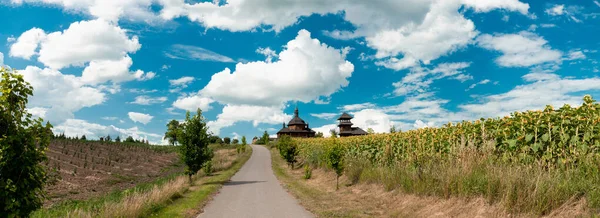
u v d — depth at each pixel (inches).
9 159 203.2
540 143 360.2
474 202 349.1
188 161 869.8
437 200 405.4
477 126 467.2
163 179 1064.2
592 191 267.3
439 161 502.3
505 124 414.9
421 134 624.7
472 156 417.4
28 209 218.7
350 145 952.3
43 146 226.2
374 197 533.0
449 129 552.4
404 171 532.4
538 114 381.7
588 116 338.6
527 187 309.4
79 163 1226.0
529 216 293.6
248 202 551.5
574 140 330.6
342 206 487.8
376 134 871.7
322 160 1115.3
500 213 312.7
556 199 287.6
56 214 480.4
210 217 428.8
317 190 705.6
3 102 205.0
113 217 386.6
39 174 222.7
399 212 415.8
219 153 2787.9
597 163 297.3
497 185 341.1
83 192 794.2
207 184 822.5
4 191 199.9
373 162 746.2
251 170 1392.7
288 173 1235.9
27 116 221.9
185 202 534.6
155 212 445.1
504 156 393.1
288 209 484.4
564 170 324.5
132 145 2272.4
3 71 214.2
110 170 1211.9
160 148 2458.2
